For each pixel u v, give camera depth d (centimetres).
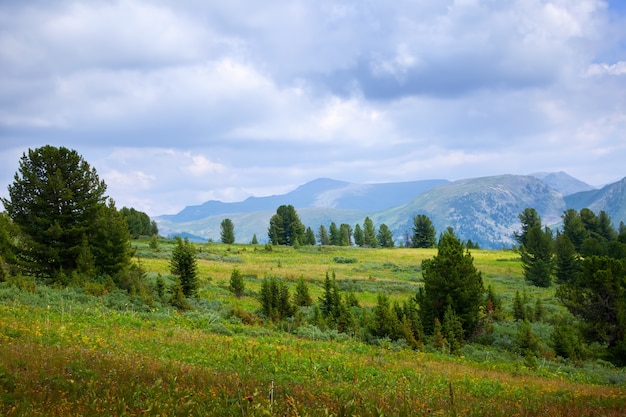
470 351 3180
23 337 1598
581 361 3077
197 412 864
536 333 3741
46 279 3653
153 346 1817
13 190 3738
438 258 3662
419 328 3412
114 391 988
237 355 1820
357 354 2441
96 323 2266
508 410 1245
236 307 3556
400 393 1363
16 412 791
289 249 11731
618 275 3491
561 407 1334
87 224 3903
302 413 921
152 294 3691
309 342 2692
